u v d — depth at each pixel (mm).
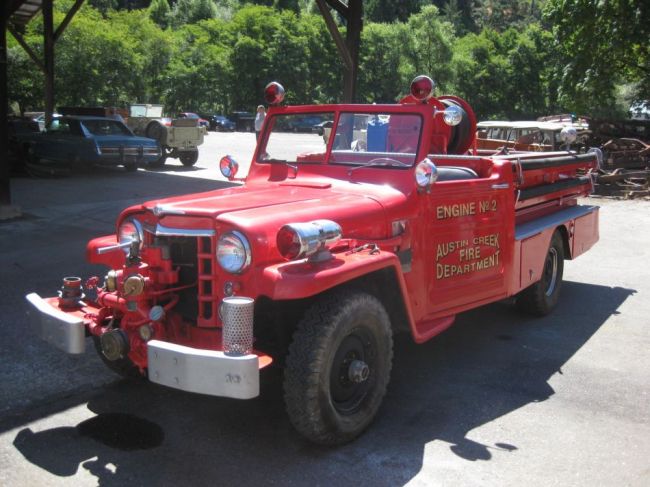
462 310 4840
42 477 3340
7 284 6984
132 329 3748
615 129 17906
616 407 4309
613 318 6340
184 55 55969
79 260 8156
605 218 12406
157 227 3773
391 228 4188
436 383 4680
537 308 6211
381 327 3811
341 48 11852
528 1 97438
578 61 18688
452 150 5738
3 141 10656
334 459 3561
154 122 20266
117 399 4305
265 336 4051
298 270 3391
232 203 3889
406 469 3467
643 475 3451
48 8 21188
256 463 3508
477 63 55562
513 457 3619
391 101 57969
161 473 3398
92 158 17141
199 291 3668
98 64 42906
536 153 6625
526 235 5555
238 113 51094
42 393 4363
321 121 5012
